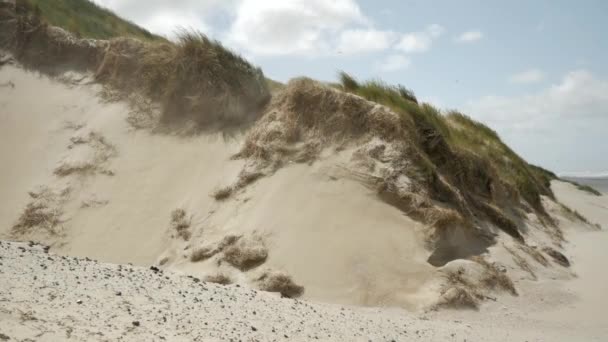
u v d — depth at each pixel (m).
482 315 6.95
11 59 13.50
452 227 8.34
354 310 6.57
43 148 11.52
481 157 10.73
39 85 13.03
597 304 7.38
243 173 9.58
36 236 9.63
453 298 7.13
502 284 7.67
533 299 7.50
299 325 4.98
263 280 7.55
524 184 12.20
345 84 11.34
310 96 10.17
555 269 8.77
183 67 11.68
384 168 8.99
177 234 9.05
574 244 11.02
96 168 10.77
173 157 10.64
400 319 6.32
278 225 8.45
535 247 9.59
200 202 9.49
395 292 7.36
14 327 3.35
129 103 11.99
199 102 11.30
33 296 4.11
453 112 14.41
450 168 9.90
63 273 5.05
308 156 9.51
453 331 5.90
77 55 13.50
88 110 12.20
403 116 9.68
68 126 11.92
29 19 13.93
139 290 5.02
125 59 12.61
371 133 9.51
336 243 8.05
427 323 6.24
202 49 11.70
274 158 9.62
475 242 8.62
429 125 10.10
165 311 4.49
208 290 5.74
